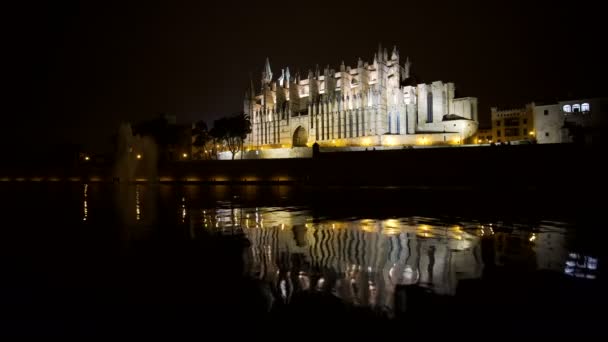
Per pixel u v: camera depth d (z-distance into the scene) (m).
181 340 7.97
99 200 40.66
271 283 11.34
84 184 82.62
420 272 12.24
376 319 8.75
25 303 10.00
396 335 7.97
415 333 8.05
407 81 116.38
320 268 12.84
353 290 10.64
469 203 32.75
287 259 14.09
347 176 63.59
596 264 12.90
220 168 81.75
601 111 75.12
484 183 51.88
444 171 56.34
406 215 25.88
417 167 58.50
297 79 133.00
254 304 9.76
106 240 17.97
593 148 47.50
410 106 100.19
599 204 30.62
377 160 62.19
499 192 43.31
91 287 11.17
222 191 54.00
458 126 95.31
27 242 17.62
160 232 20.14
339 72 119.94
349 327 8.40
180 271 12.63
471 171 54.59
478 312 9.04
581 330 8.07
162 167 92.00
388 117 104.00
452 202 33.91
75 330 8.51
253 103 136.75
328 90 115.56
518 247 15.60
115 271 12.70
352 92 109.56
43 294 10.60
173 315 9.20
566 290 10.38
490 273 11.98
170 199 41.28
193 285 11.26
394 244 16.52
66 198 43.97
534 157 50.56
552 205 30.28
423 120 101.25
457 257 14.09
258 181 72.69
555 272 12.01
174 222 23.80
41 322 8.88
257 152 104.06
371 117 103.31
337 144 107.69
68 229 21.27
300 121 120.06
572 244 16.08
